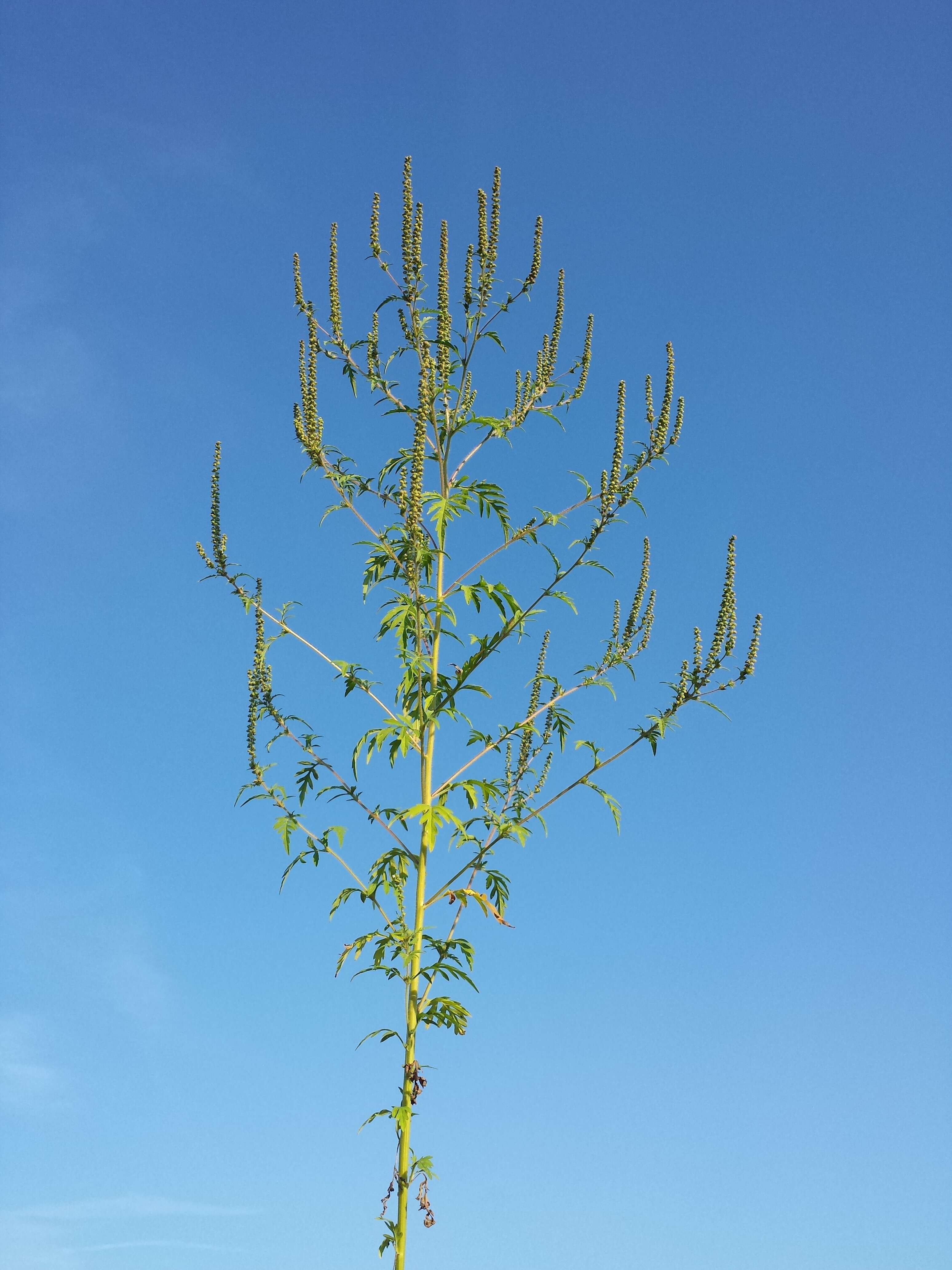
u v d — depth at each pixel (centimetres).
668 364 95
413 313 94
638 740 94
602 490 94
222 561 96
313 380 93
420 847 94
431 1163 87
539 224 96
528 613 96
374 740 93
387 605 97
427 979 93
